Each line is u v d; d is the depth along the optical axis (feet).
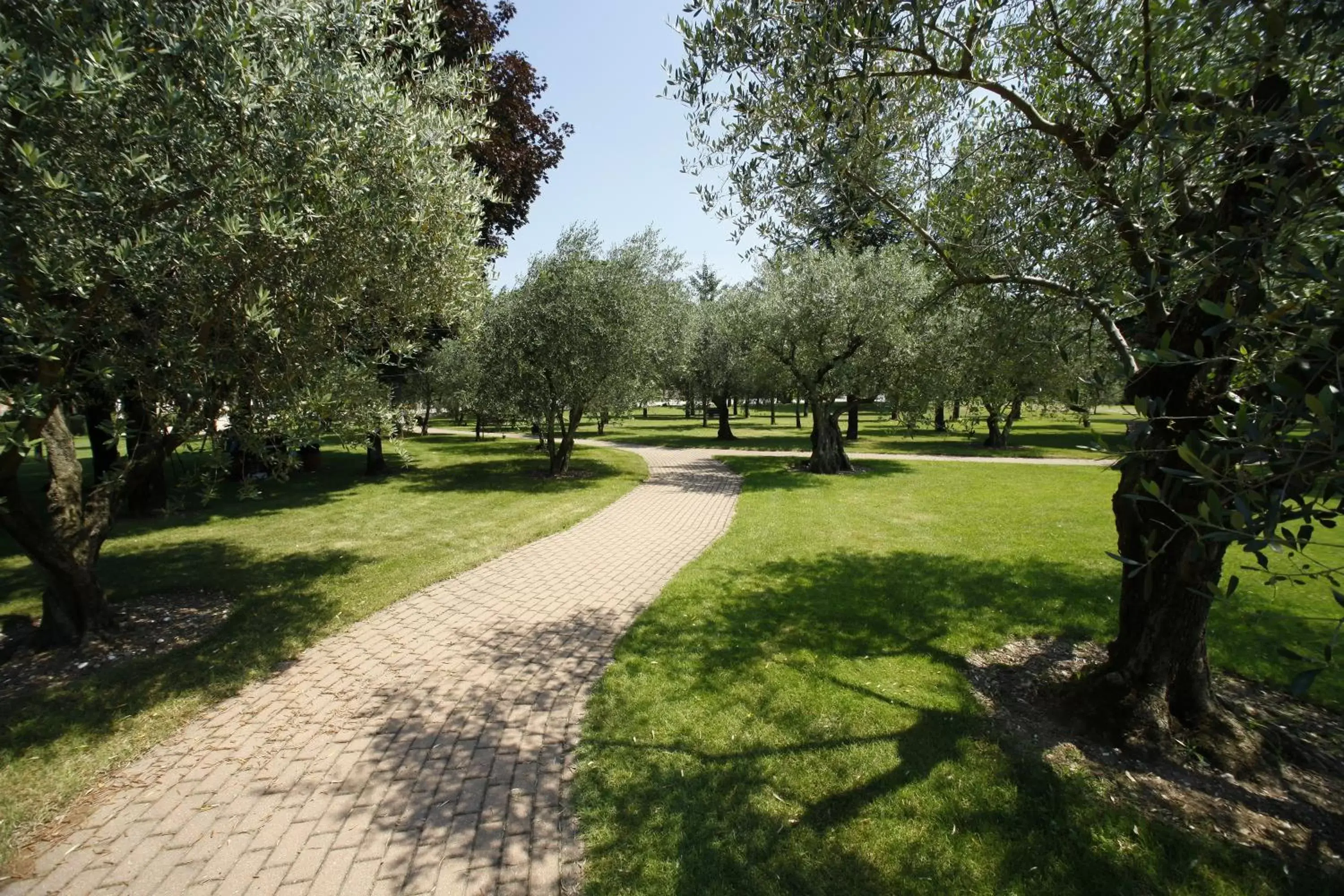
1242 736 12.43
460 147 22.67
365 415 19.51
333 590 23.31
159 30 13.29
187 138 13.41
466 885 9.36
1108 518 35.78
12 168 11.32
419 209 18.54
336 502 43.37
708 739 13.15
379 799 11.41
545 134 50.83
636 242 53.31
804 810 10.86
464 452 79.41
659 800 11.18
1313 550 27.94
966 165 16.24
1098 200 13.03
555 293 50.70
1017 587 22.97
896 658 16.99
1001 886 9.16
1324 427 5.23
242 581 24.45
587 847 10.12
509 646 18.37
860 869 9.53
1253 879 9.19
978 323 19.01
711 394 103.55
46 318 11.68
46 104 11.28
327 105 15.88
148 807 11.21
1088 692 13.67
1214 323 10.56
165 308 15.33
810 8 12.51
